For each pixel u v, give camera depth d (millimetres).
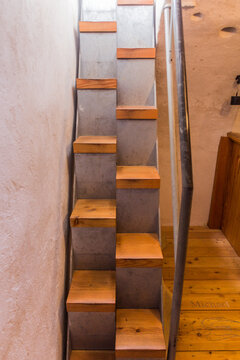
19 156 738
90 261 1427
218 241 2529
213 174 2584
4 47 645
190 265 2205
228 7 1361
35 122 871
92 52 1691
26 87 789
